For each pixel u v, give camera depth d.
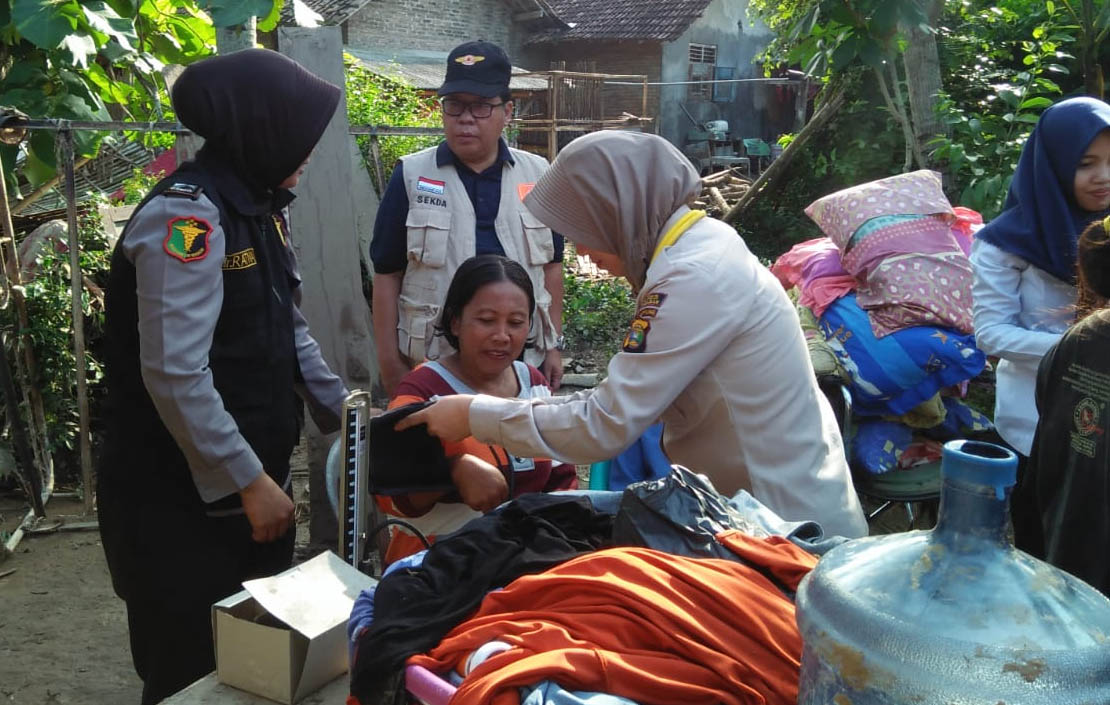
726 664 1.24
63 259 4.74
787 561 1.42
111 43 5.18
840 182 8.32
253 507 2.26
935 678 0.95
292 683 1.73
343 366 4.11
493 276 2.32
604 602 1.32
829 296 3.43
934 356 3.20
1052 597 1.00
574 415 1.87
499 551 1.58
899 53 6.97
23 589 3.78
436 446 2.10
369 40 18.47
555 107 17.41
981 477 1.02
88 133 4.98
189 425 2.13
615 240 1.97
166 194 2.13
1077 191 2.72
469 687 1.24
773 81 12.32
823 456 2.00
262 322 2.32
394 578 1.59
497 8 20.41
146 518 2.31
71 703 3.07
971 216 3.59
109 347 2.29
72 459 4.84
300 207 3.97
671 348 1.82
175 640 2.36
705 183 11.03
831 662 1.04
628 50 21.14
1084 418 1.69
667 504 1.54
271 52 2.28
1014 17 7.18
